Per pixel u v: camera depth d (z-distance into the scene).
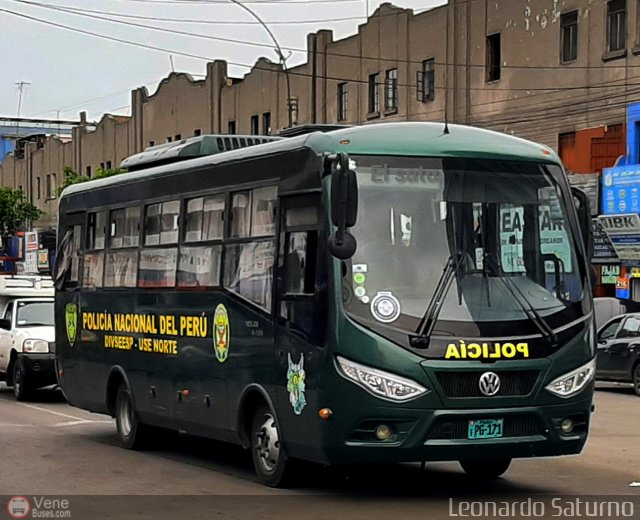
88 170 59.66
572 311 10.00
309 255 9.94
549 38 32.75
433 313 9.46
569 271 10.16
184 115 50.59
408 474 11.66
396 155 9.87
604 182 30.75
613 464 12.41
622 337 22.84
